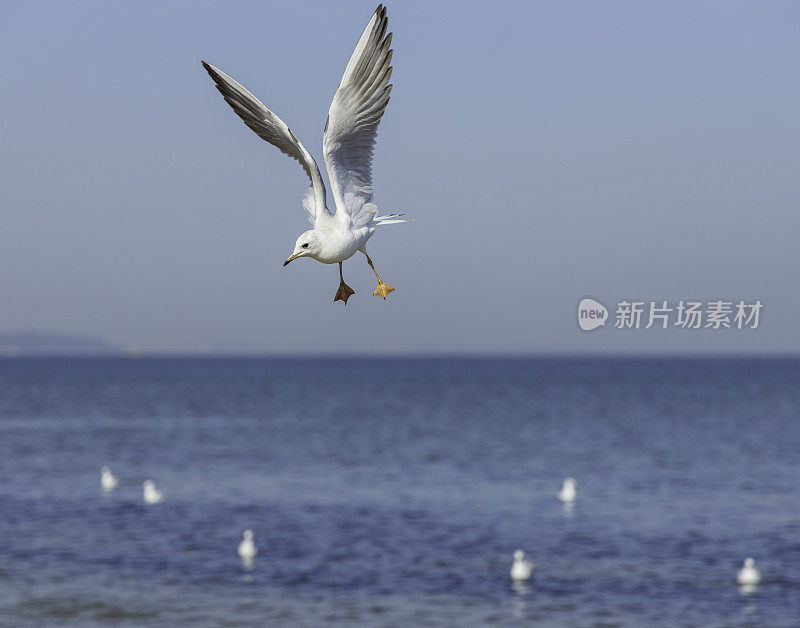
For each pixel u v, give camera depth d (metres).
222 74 5.98
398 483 39.03
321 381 176.62
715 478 40.44
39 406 95.31
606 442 57.44
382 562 24.45
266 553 25.42
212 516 30.97
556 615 19.80
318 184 6.37
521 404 99.62
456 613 20.00
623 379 187.00
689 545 26.28
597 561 24.50
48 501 34.16
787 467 44.28
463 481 39.69
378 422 74.25
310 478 40.69
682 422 73.38
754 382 164.00
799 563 24.06
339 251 6.39
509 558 24.88
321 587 22.06
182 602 20.78
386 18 6.08
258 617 19.72
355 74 6.15
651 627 18.94
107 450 52.34
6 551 25.55
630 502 33.84
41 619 19.52
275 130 6.14
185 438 59.97
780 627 18.91
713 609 20.14
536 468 44.16
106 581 22.44
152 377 197.62
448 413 85.12
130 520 30.22
